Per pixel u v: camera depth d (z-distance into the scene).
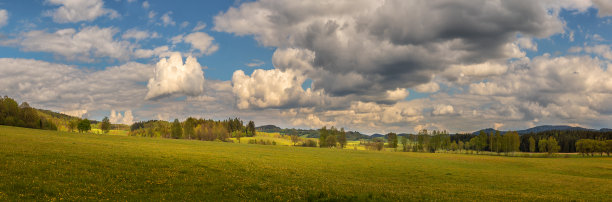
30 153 32.53
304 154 81.94
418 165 67.69
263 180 30.09
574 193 35.56
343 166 56.84
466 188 35.28
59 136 79.75
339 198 21.27
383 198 21.52
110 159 34.28
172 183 24.91
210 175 30.17
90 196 18.98
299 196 22.55
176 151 54.81
